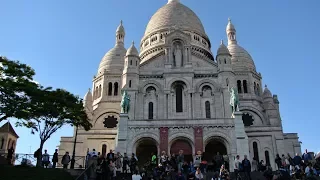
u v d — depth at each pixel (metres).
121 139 51.28
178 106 59.53
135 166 38.22
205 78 61.03
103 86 75.56
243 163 34.59
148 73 61.94
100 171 33.03
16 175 33.31
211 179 34.31
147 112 59.22
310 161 36.66
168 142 51.12
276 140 63.38
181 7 87.12
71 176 35.94
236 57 78.69
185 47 63.28
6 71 40.50
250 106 71.94
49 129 45.34
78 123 47.84
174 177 34.91
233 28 86.62
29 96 41.38
